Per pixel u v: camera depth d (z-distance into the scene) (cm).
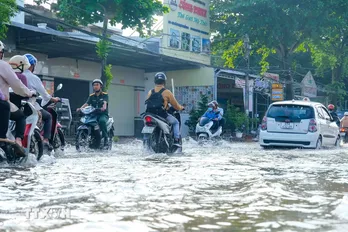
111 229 251
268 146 1370
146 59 2070
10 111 639
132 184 444
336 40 3266
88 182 461
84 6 1680
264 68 2847
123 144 1405
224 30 2777
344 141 1880
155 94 988
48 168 609
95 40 1853
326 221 279
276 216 295
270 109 1347
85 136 1017
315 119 1305
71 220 276
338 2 2534
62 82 1975
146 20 1755
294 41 2728
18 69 722
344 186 446
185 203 341
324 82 4278
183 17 2377
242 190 410
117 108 2280
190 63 2161
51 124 819
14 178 496
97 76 2128
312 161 771
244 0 2539
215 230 253
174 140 998
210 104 1550
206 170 588
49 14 1989
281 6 2531
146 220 278
